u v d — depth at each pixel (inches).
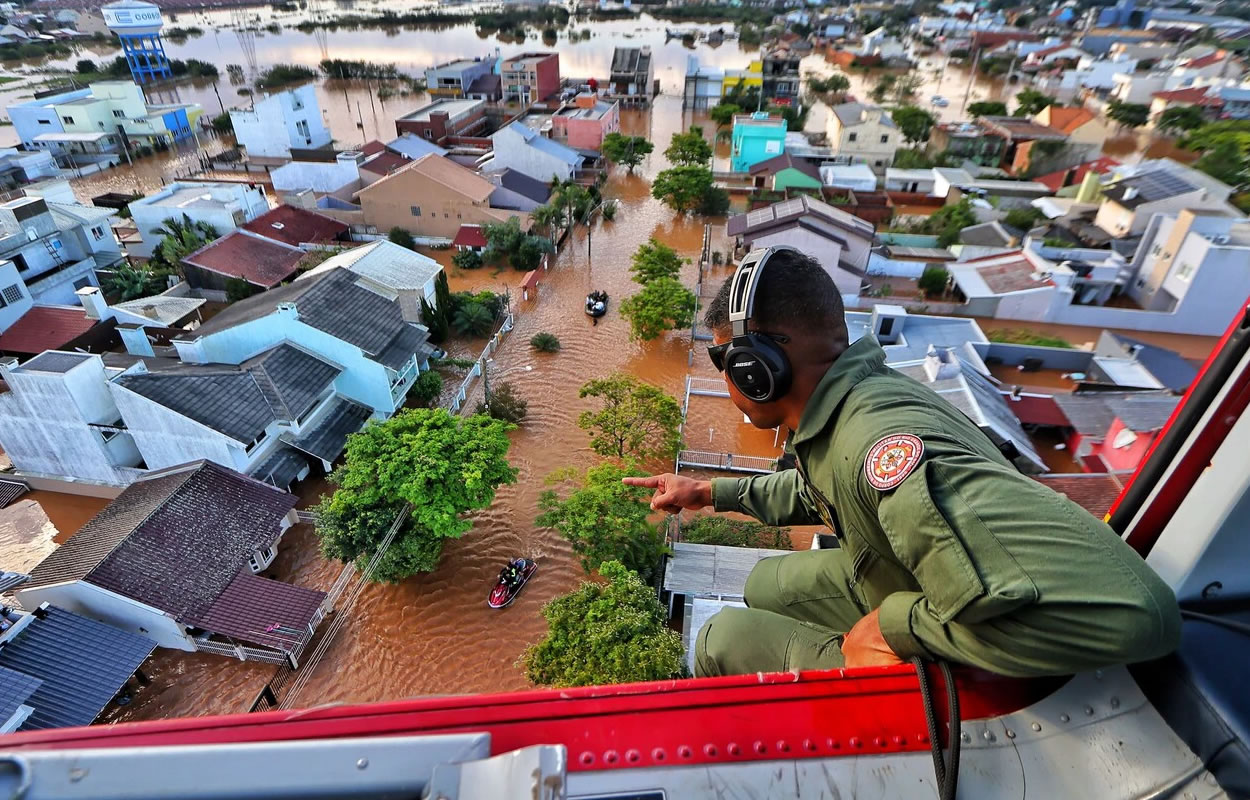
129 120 2092.8
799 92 2657.5
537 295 1331.2
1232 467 71.7
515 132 1801.2
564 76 3302.2
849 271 1275.8
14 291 1079.0
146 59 2878.9
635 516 668.1
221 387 810.2
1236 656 72.2
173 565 674.2
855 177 1744.6
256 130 2049.7
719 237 1599.4
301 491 858.1
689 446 933.8
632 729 72.0
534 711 72.3
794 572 122.0
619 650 513.3
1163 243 1209.4
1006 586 63.1
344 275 994.1
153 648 630.5
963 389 855.7
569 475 795.4
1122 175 1549.0
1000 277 1256.2
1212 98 2364.7
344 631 683.4
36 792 51.9
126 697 621.6
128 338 954.1
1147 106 2481.5
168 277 1286.9
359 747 54.6
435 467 679.7
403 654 664.4
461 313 1159.6
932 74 3395.7
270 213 1453.0
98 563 650.2
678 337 1181.7
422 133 2113.7
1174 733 69.1
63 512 837.2
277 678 639.8
